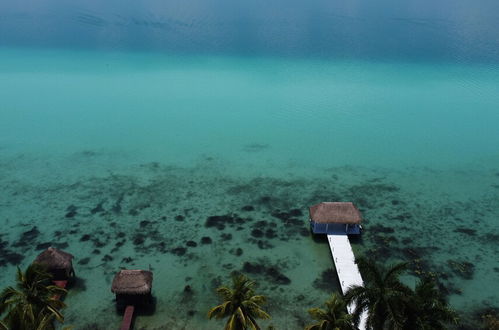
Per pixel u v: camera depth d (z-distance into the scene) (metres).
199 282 29.02
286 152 48.19
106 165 44.53
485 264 31.27
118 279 26.09
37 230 33.88
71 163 44.75
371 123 56.28
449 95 66.19
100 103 60.88
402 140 51.66
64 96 62.84
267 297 27.75
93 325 25.56
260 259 31.30
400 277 29.66
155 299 27.47
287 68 77.81
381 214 37.00
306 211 37.25
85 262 30.53
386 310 18.64
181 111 58.97
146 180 41.72
